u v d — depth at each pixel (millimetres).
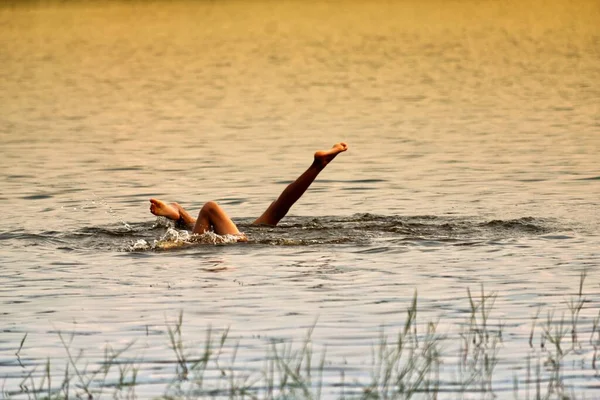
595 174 61375
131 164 68750
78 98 112750
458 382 26547
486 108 97938
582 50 161000
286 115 95500
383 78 128250
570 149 71750
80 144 78625
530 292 35312
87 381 27172
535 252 41562
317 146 76062
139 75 138375
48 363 27531
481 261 40094
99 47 183500
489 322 31828
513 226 46719
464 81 123062
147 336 30922
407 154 71188
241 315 32969
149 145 77750
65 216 51125
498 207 51781
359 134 82125
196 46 183875
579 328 31047
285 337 30516
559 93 108688
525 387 26141
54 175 64250
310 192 57562
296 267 39531
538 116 91312
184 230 45594
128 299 35250
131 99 111438
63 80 132875
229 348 29562
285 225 47312
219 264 40281
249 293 35719
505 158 68438
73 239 45562
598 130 81562
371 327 31438
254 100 108250
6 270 39844
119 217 50938
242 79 130750
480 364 27906
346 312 33156
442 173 63094
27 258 41906
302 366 27844
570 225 46938
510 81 121938
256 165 67750
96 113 99438
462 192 56469
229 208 53438
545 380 26609
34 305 34688
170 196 57031
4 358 29156
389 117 92688
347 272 38625
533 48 166375
